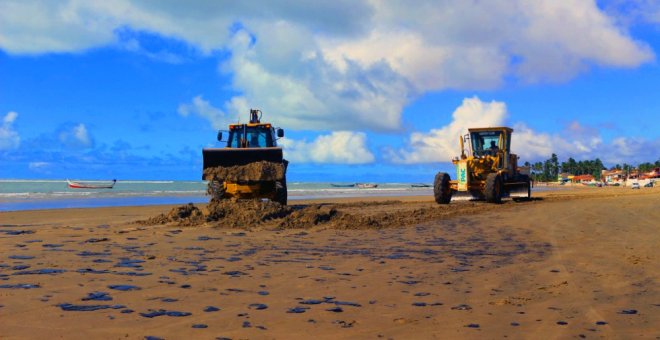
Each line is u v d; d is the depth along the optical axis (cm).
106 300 419
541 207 1598
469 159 1967
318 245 794
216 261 632
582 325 363
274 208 1155
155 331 336
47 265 584
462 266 607
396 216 1302
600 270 579
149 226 1057
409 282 514
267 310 397
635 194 2705
